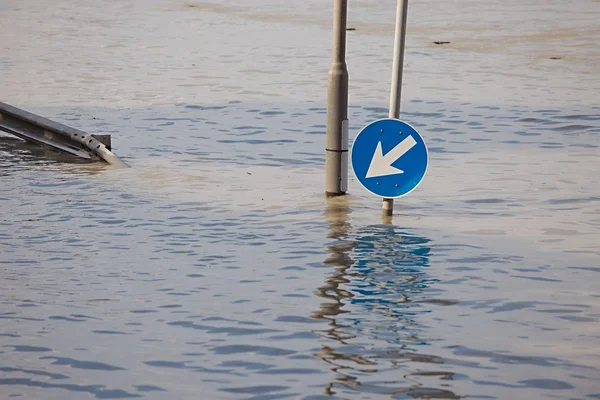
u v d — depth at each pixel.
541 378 14.58
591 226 23.44
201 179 28.72
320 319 17.03
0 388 14.37
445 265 20.12
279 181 28.48
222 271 19.81
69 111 41.97
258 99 44.72
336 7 25.06
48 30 79.50
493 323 16.89
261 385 14.38
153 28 80.50
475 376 14.64
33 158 31.61
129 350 15.74
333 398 13.92
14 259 20.67
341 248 21.34
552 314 17.34
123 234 22.62
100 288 18.78
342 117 25.81
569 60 58.03
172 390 14.24
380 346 15.81
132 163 31.19
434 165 30.92
